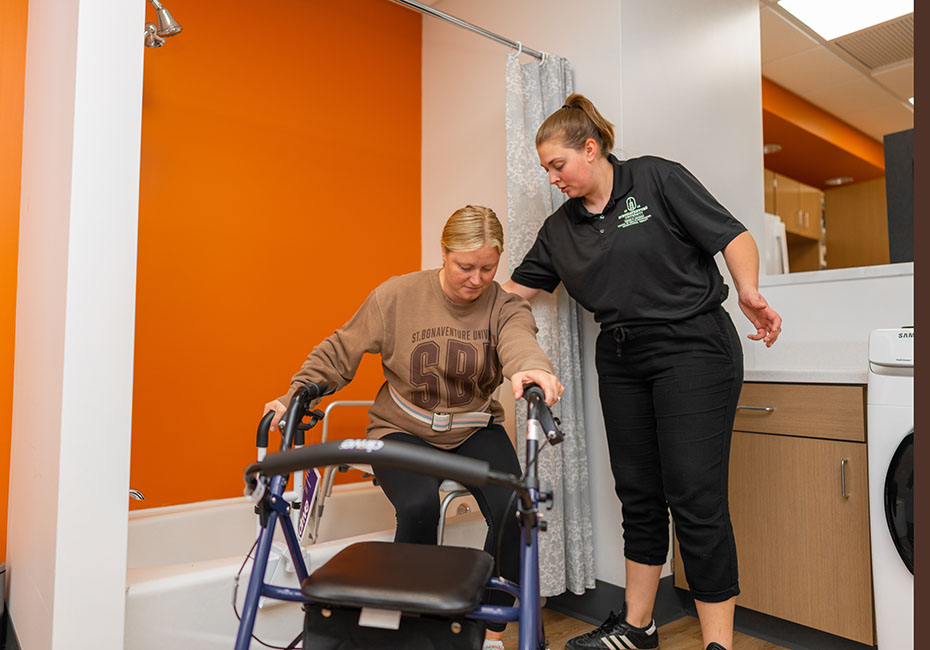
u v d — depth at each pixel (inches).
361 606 36.7
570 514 80.4
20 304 78.5
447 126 111.3
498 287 67.7
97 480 52.6
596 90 86.0
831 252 197.0
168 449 87.7
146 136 87.3
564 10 91.0
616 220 67.8
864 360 87.0
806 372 72.0
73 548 51.3
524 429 79.8
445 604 35.6
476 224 59.2
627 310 67.2
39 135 70.4
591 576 81.7
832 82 149.6
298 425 48.2
